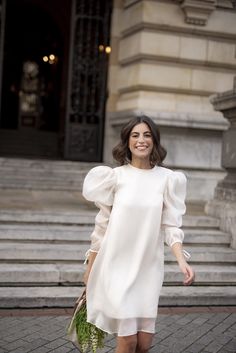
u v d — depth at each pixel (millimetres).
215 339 4727
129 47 11594
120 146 3369
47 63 23422
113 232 3127
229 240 7102
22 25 21797
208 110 11242
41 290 5652
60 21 18703
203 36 11320
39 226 6855
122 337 3059
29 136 19203
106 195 3223
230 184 7836
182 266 3023
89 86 13461
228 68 11531
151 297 3109
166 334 4805
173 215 3178
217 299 5871
